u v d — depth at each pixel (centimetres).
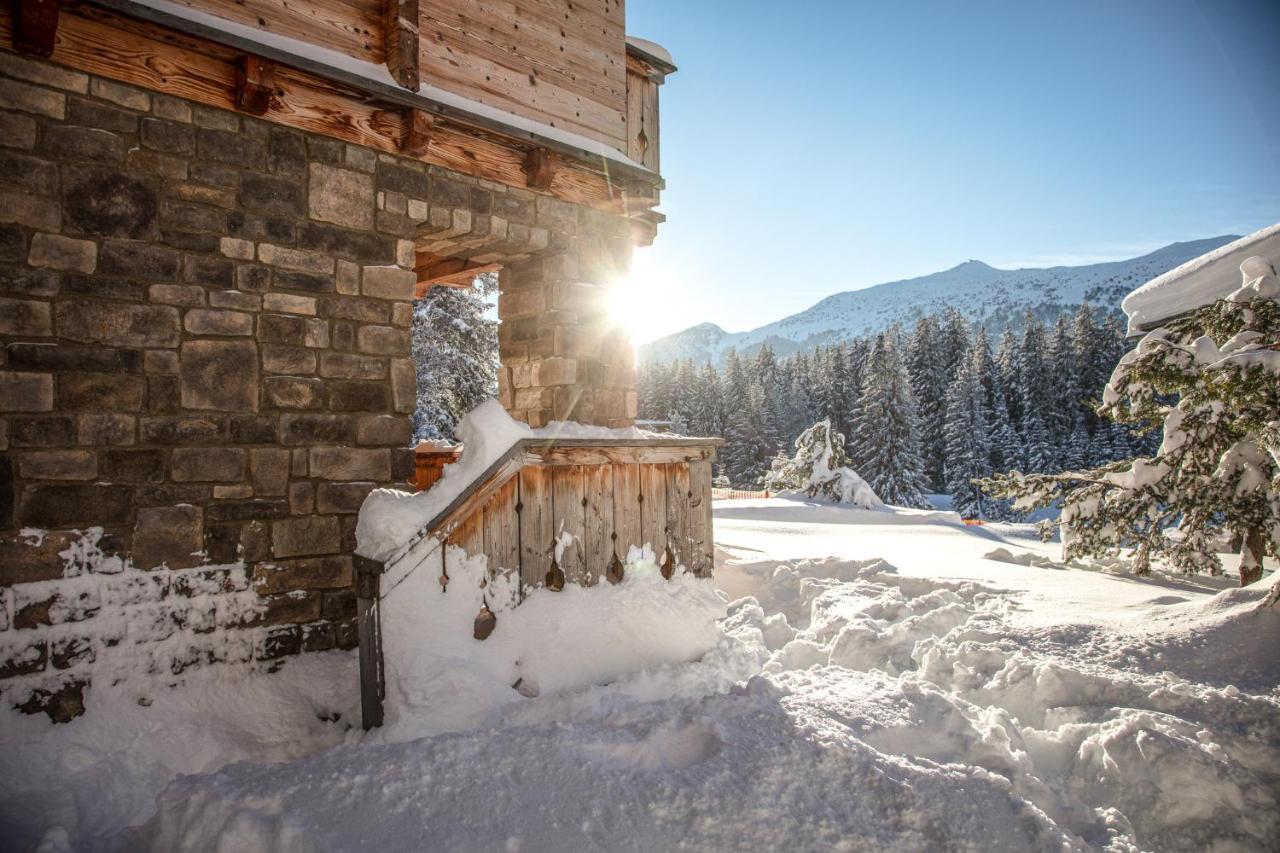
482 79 613
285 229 492
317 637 494
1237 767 308
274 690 461
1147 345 751
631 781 283
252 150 478
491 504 415
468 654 393
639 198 720
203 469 454
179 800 287
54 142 407
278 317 487
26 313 398
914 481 4794
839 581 712
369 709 382
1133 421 820
